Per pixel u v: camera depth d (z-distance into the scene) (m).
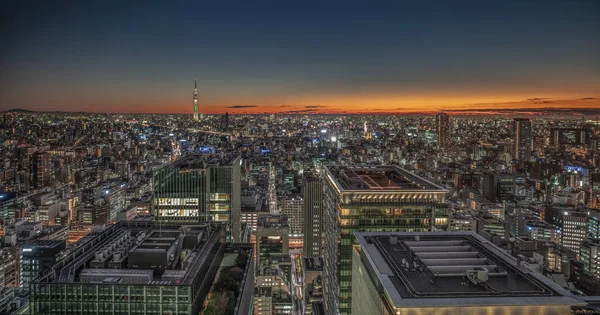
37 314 121.94
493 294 112.31
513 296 111.06
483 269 122.12
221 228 174.38
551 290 114.25
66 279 125.06
